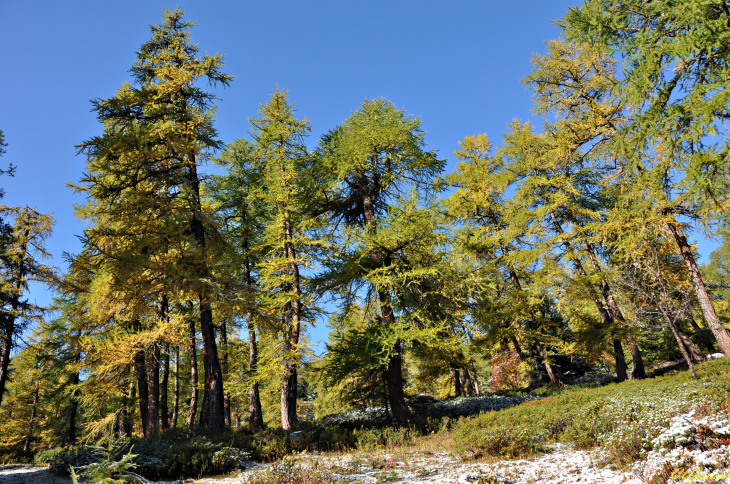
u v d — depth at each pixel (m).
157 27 15.91
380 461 8.95
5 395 28.81
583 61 17.23
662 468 4.54
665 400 8.85
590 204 19.14
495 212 22.61
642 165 9.47
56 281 17.20
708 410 6.96
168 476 8.87
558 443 8.64
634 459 5.83
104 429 15.89
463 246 21.06
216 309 14.45
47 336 21.22
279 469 7.30
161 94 14.40
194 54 16.23
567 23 9.25
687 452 4.71
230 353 20.25
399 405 13.66
